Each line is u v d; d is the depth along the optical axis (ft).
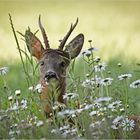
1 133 40.75
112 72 56.70
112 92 48.06
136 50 90.43
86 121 41.63
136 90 57.31
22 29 120.88
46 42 51.19
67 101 47.09
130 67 65.51
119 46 87.35
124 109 45.32
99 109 42.32
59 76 48.55
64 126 39.99
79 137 38.93
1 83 50.34
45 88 47.19
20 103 43.45
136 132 44.78
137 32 113.80
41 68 49.57
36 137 38.96
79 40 52.95
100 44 97.96
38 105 45.03
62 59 49.88
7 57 81.97
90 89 45.50
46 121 39.96
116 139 40.86
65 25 126.52
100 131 38.83
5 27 121.70
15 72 69.31
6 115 40.75
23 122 40.81
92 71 45.47
